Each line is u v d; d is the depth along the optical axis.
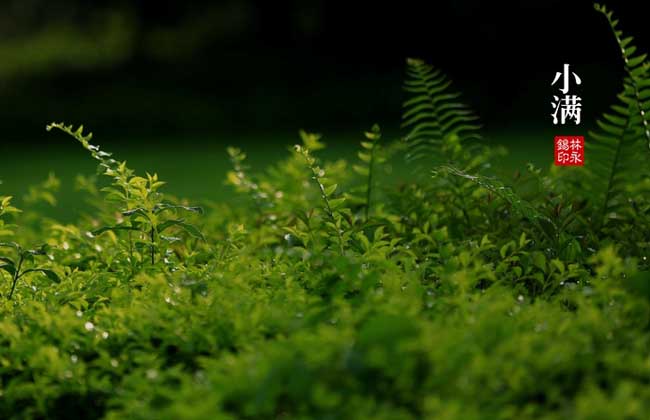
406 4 30.27
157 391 2.71
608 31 24.06
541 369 2.64
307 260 3.56
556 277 3.61
